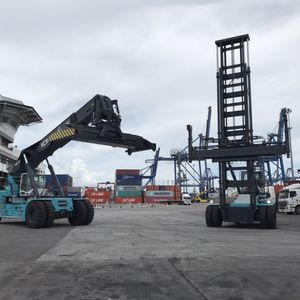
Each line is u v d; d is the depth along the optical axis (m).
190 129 22.25
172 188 87.25
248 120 21.47
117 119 20.44
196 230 19.23
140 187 87.19
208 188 118.81
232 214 21.19
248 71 21.81
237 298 6.56
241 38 22.09
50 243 13.80
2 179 23.59
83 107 20.48
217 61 22.50
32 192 21.56
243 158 21.12
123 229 19.56
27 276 8.33
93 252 11.53
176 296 6.71
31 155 22.14
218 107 22.09
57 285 7.53
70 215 22.03
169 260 10.12
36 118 84.81
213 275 8.31
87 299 6.56
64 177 57.75
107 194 84.12
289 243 13.68
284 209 37.66
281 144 20.06
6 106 76.06
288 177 87.88
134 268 9.10
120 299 6.55
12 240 14.73
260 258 10.39
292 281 7.74
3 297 6.70
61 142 20.98
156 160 118.69
